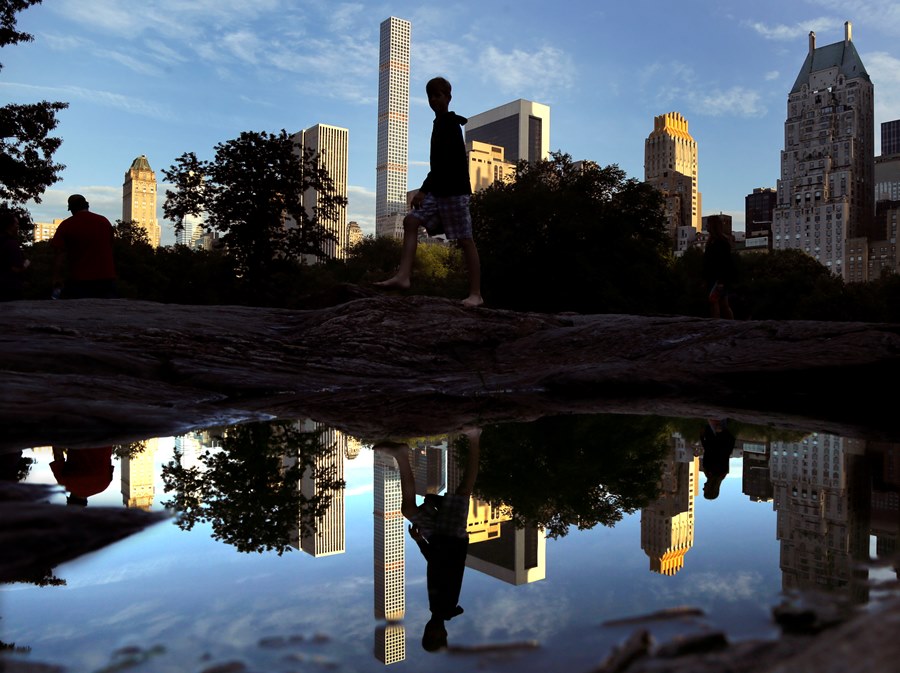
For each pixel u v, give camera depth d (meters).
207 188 29.64
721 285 10.20
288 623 1.01
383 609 1.07
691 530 1.63
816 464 2.50
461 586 1.21
